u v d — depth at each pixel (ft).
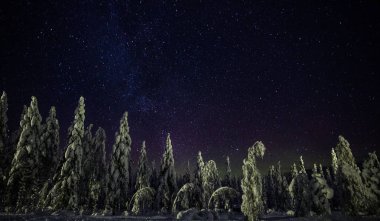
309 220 79.51
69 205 104.37
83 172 128.77
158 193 135.64
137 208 112.06
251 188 76.84
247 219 75.25
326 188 89.25
